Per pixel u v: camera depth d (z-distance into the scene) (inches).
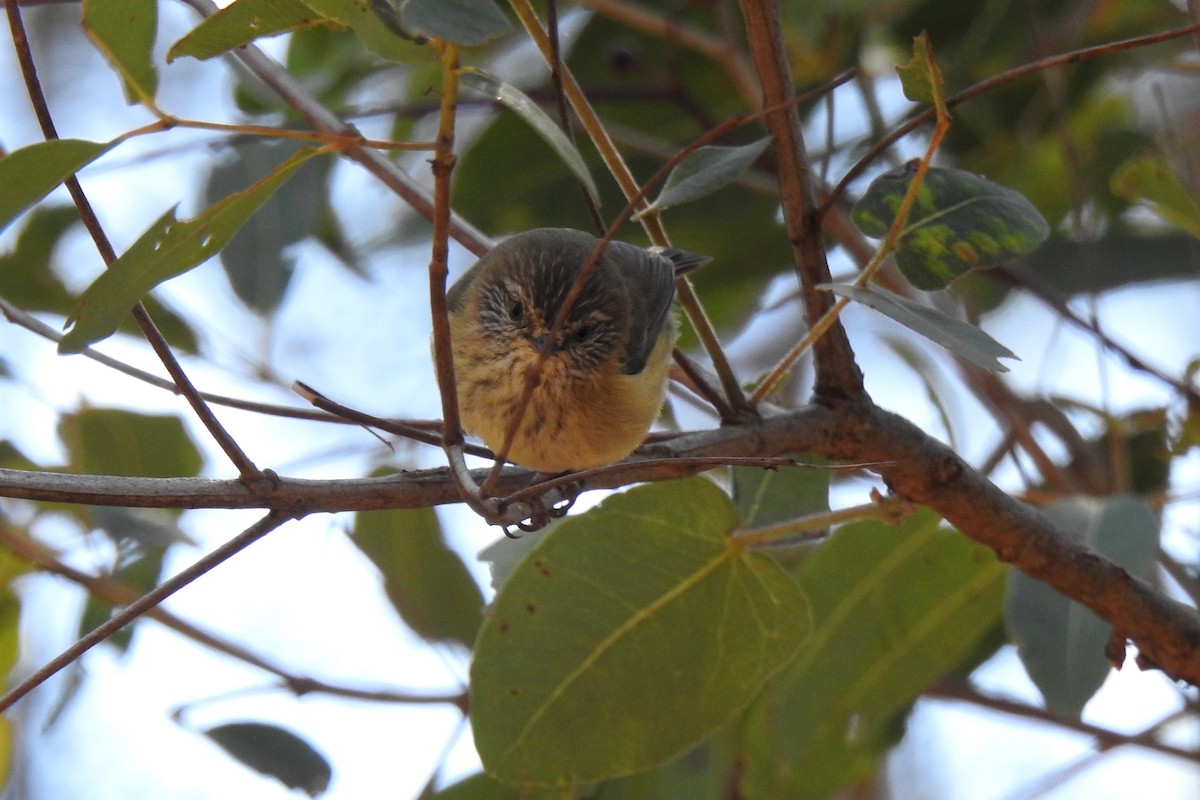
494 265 311.0
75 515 315.3
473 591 343.6
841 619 327.0
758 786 348.5
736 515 250.5
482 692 257.4
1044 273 415.5
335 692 305.9
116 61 158.7
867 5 386.3
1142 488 371.2
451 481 196.9
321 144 167.0
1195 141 355.3
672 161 170.2
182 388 181.9
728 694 261.4
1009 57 412.8
